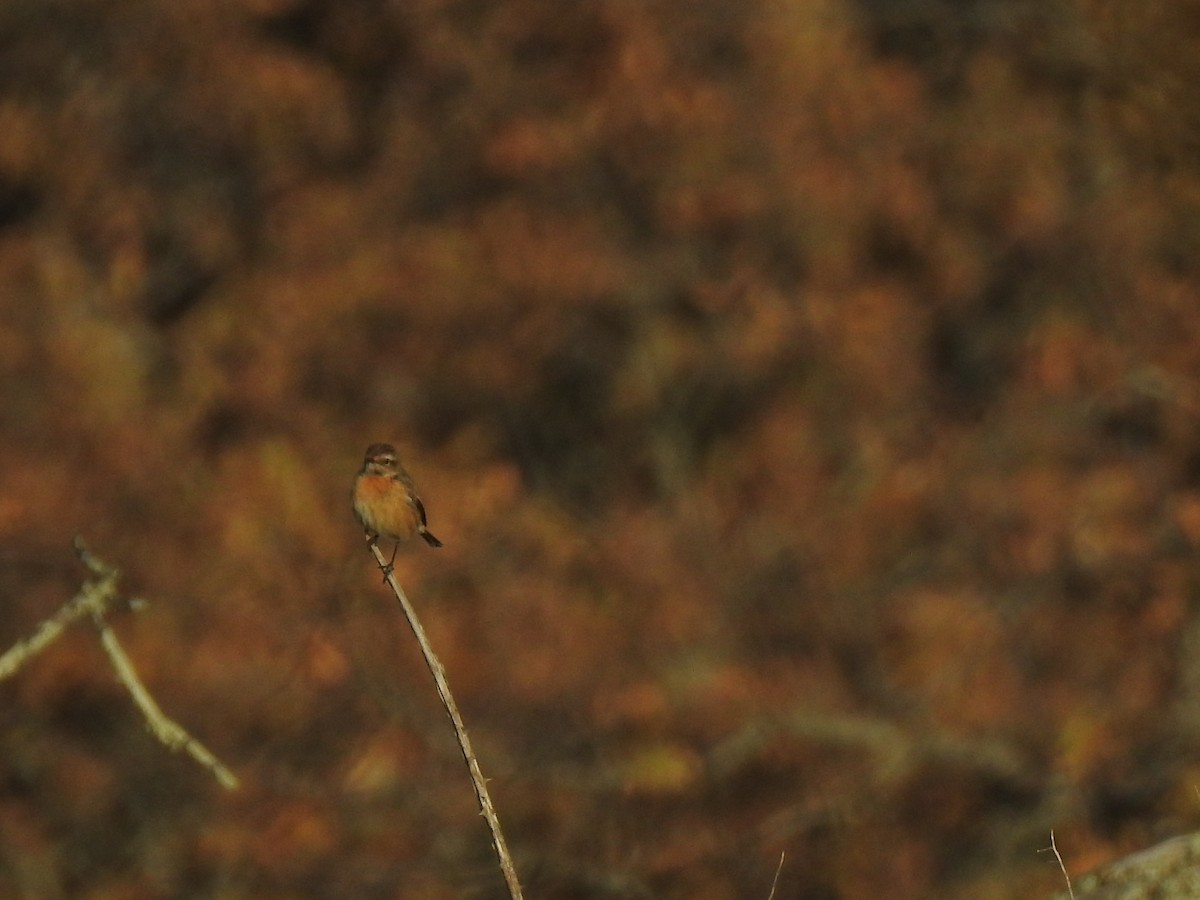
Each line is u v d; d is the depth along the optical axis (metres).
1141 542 17.86
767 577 17.91
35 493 17.36
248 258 19.41
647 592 17.58
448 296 19.11
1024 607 17.61
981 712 17.00
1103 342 18.70
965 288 19.28
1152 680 17.05
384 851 16.20
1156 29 18.02
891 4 20.23
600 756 16.66
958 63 20.17
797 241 19.56
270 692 16.77
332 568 17.16
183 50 20.16
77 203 19.72
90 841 16.62
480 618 17.22
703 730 16.67
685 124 19.34
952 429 18.86
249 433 18.19
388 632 16.98
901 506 18.41
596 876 16.00
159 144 20.25
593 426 19.48
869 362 19.08
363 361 18.81
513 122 19.55
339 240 19.19
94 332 18.44
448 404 19.11
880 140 19.66
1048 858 16.05
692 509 18.44
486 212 19.61
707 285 19.41
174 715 16.67
